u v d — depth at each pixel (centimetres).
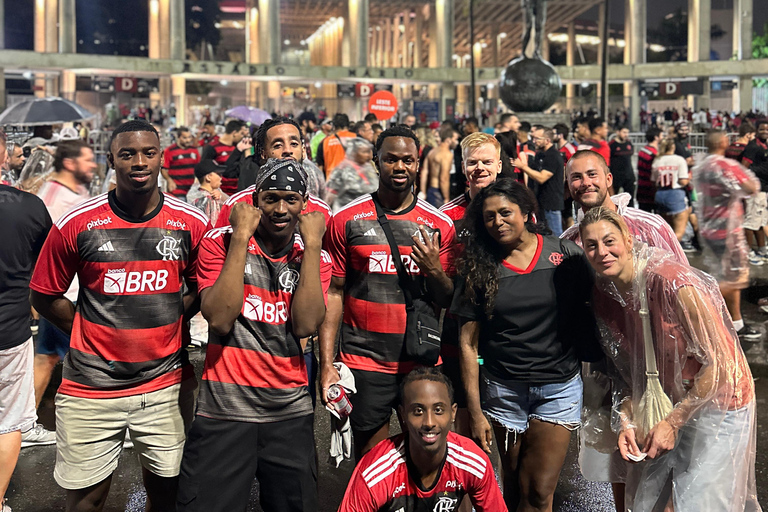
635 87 5341
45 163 645
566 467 484
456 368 391
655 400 315
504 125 1084
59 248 322
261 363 311
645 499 326
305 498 318
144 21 6738
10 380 373
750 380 312
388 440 304
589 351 354
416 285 365
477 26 7681
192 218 335
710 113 4503
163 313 328
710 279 315
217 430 311
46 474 472
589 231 317
